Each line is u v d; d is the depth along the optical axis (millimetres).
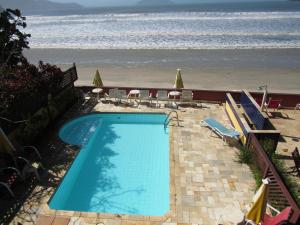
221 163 10891
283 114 15297
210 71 29141
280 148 12227
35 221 8359
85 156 12320
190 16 86750
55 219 8422
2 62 15375
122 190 10359
